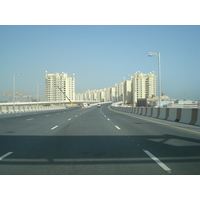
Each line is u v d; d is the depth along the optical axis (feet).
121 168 19.92
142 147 29.27
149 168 19.90
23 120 77.30
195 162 21.83
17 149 28.35
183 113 67.15
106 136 39.04
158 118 86.07
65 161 22.30
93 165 20.86
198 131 45.50
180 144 31.35
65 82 583.17
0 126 56.85
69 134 41.78
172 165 20.80
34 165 20.95
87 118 87.30
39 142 33.32
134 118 86.33
